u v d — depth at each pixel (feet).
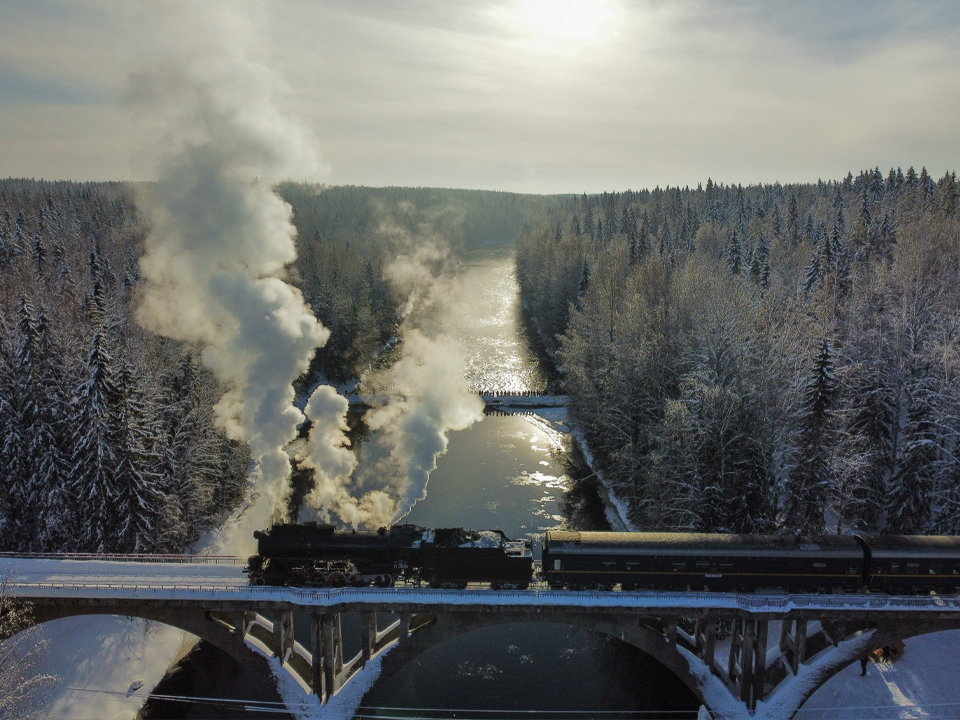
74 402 151.23
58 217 414.82
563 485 220.23
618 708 129.18
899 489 157.38
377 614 160.86
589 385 230.27
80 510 147.74
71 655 135.74
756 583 121.39
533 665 141.49
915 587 120.37
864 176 461.37
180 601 119.03
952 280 197.06
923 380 161.27
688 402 165.37
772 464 152.66
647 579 121.39
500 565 121.70
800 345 168.86
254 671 122.11
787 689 118.93
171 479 167.63
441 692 132.67
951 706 122.11
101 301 230.68
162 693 133.28
